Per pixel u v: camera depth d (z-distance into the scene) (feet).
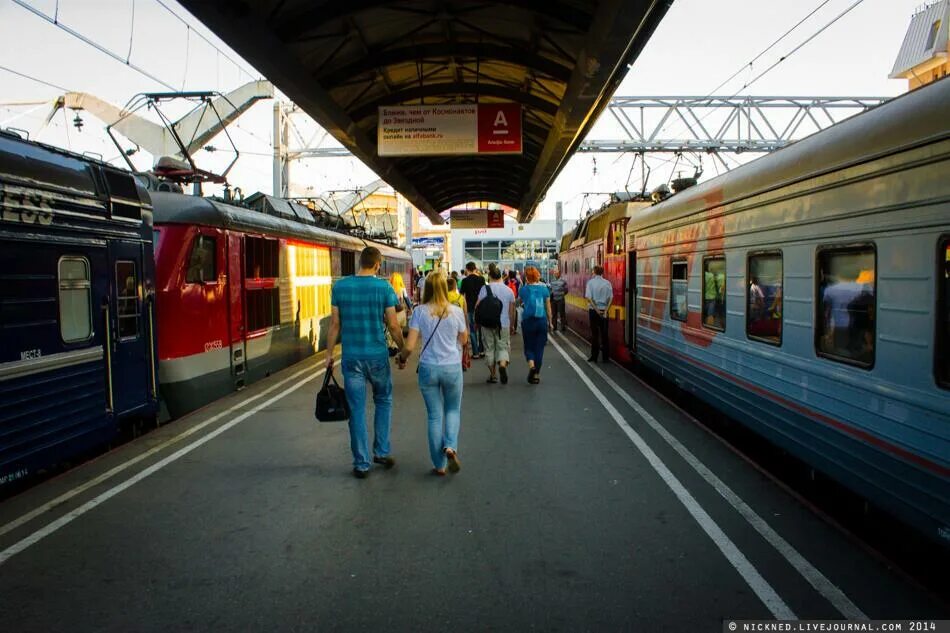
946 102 12.37
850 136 15.69
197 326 29.84
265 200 43.11
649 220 36.22
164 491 18.70
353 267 62.34
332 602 12.28
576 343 57.26
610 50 29.89
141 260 24.53
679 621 11.51
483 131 46.09
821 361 17.11
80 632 11.34
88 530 15.85
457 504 17.39
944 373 12.35
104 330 22.06
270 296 39.68
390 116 46.26
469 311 47.14
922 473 12.98
